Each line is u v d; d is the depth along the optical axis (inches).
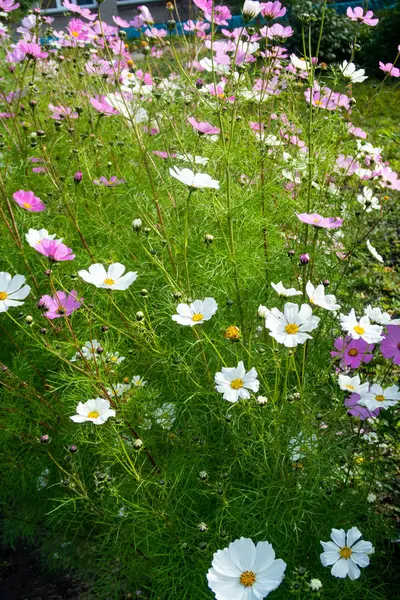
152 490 46.3
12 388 50.1
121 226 60.5
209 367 49.6
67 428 50.3
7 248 58.5
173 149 66.7
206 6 55.9
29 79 79.3
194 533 43.3
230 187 57.3
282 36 59.8
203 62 54.1
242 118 60.1
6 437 50.8
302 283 50.7
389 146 122.6
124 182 61.8
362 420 48.9
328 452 44.1
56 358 54.0
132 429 45.4
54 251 42.6
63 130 63.3
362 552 37.2
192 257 55.7
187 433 47.4
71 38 77.9
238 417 43.8
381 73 185.0
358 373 51.3
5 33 87.2
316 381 50.0
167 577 42.6
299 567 37.7
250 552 34.3
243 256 52.9
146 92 61.7
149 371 51.6
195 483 46.3
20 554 54.5
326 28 186.1
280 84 65.6
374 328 41.7
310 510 43.6
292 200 55.4
